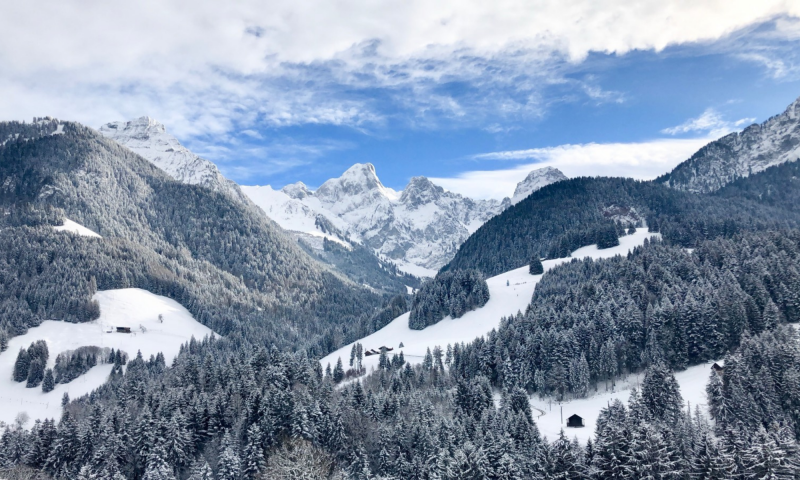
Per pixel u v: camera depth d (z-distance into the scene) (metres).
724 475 85.44
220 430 121.75
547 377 161.25
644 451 88.12
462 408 135.38
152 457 107.75
